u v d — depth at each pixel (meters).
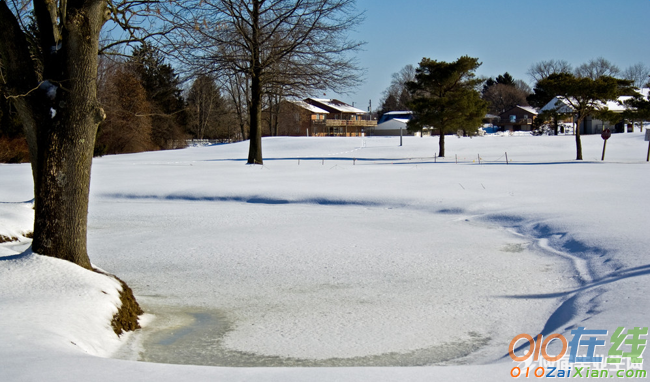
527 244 13.05
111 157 52.56
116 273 10.87
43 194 8.23
